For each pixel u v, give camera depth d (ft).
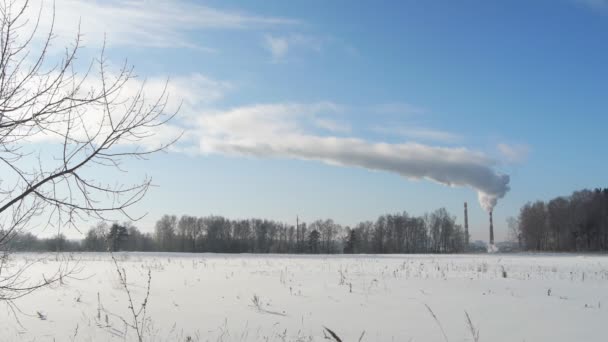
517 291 36.22
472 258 105.70
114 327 22.12
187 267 56.49
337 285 37.68
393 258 102.53
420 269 55.11
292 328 22.97
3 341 19.43
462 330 22.91
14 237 12.19
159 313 25.63
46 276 36.55
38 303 26.99
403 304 29.63
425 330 22.84
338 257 109.60
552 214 282.97
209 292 32.94
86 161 11.96
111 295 30.66
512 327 23.70
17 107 11.55
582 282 43.68
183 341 20.13
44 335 20.43
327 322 24.36
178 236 283.38
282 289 34.96
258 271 50.03
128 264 59.57
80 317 23.88
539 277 48.65
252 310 26.94
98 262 62.80
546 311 28.07
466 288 37.11
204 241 281.54
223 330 22.17
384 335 21.81
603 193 269.23
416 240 318.65
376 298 31.68
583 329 23.43
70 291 31.30
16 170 11.92
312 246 293.43
